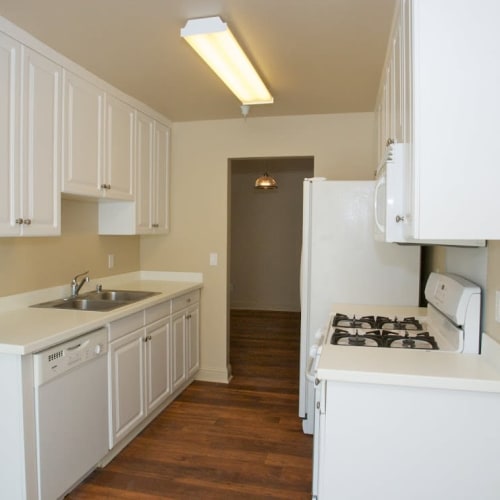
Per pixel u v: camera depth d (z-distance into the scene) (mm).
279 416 3148
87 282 3172
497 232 1266
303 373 2857
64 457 2035
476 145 1270
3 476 1826
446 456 1451
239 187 7230
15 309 2475
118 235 3588
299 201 7074
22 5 1844
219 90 2965
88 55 2371
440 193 1284
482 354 1663
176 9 1887
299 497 2189
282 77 2693
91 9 1882
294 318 6590
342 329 2162
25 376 1801
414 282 2742
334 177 3564
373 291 2789
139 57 2402
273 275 7215
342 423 1507
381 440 1486
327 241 2816
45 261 2725
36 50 2172
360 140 3520
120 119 2982
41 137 2223
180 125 3844
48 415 1924
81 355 2127
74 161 2488
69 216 2961
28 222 2139
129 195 3129
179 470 2424
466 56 1267
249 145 3713
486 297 1657
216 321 3859
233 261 7316
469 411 1432
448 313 1820
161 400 3076
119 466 2457
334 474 1521
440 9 1271
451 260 2273
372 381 1455
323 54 2344
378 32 2086
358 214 2783
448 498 1455
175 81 2785
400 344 1867
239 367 4285
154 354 2947
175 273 3922
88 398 2219
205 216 3838
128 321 2598
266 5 1855
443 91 1274
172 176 3881
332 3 1834
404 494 1482
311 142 3598
